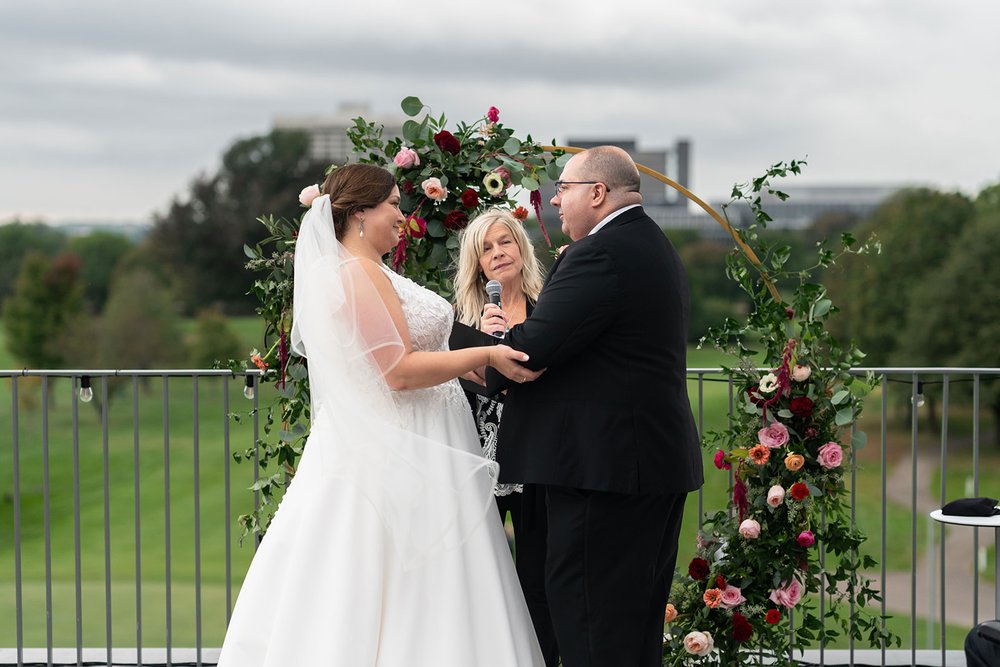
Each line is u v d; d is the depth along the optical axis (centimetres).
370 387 297
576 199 312
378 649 298
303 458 314
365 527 300
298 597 297
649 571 308
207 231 4194
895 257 3189
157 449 2989
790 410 372
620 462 301
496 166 384
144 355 4088
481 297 380
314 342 297
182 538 2198
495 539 313
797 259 3634
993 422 3034
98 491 2600
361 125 384
